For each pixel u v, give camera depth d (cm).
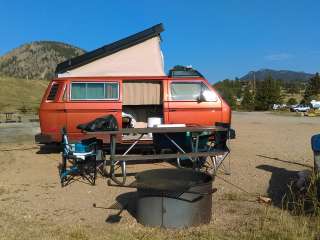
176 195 561
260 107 6562
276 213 627
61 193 765
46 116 1150
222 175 908
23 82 9231
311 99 7744
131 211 650
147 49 1653
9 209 661
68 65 1634
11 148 1310
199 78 1159
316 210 595
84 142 883
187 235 543
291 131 1980
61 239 527
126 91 1182
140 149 1170
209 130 894
